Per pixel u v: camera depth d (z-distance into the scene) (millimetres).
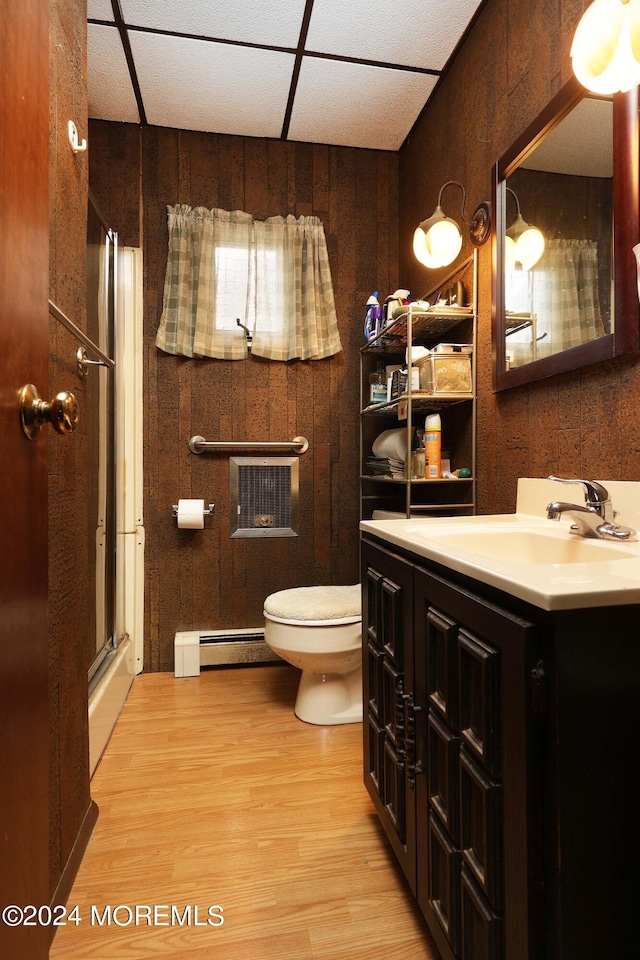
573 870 574
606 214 1120
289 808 1360
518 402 1504
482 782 681
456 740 774
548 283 1323
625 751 588
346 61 1906
